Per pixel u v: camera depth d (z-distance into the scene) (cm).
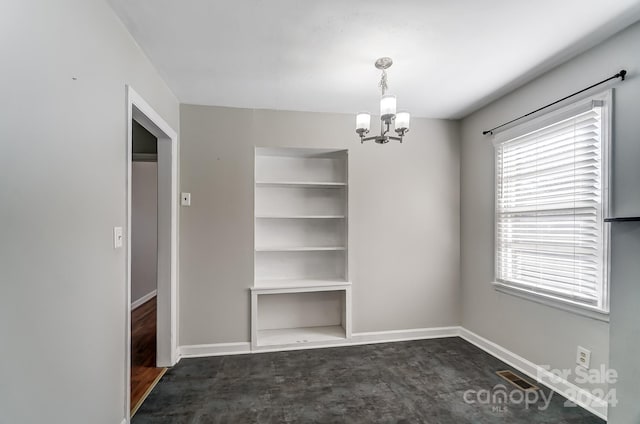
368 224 334
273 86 266
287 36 195
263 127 315
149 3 163
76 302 137
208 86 265
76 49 136
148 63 222
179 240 296
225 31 189
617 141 190
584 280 212
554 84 234
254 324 306
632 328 168
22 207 107
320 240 360
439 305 348
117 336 173
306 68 235
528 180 261
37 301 114
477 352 304
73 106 135
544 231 244
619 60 190
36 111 113
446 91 278
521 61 225
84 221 142
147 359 289
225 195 305
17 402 105
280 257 351
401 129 211
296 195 357
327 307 359
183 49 209
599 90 201
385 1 163
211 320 301
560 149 231
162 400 223
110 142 166
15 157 104
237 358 292
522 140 266
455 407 214
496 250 294
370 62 227
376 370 268
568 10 169
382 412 210
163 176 278
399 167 341
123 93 182
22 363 108
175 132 287
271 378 254
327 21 180
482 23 181
